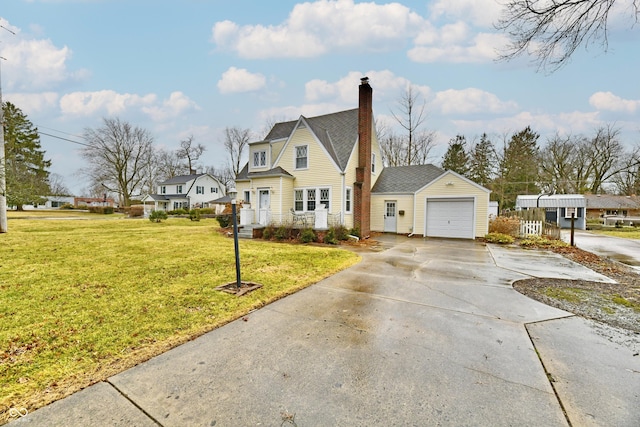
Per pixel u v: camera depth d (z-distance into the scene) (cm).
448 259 834
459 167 3088
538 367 270
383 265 741
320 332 345
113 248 936
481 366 272
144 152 4219
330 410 212
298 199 1508
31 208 4672
